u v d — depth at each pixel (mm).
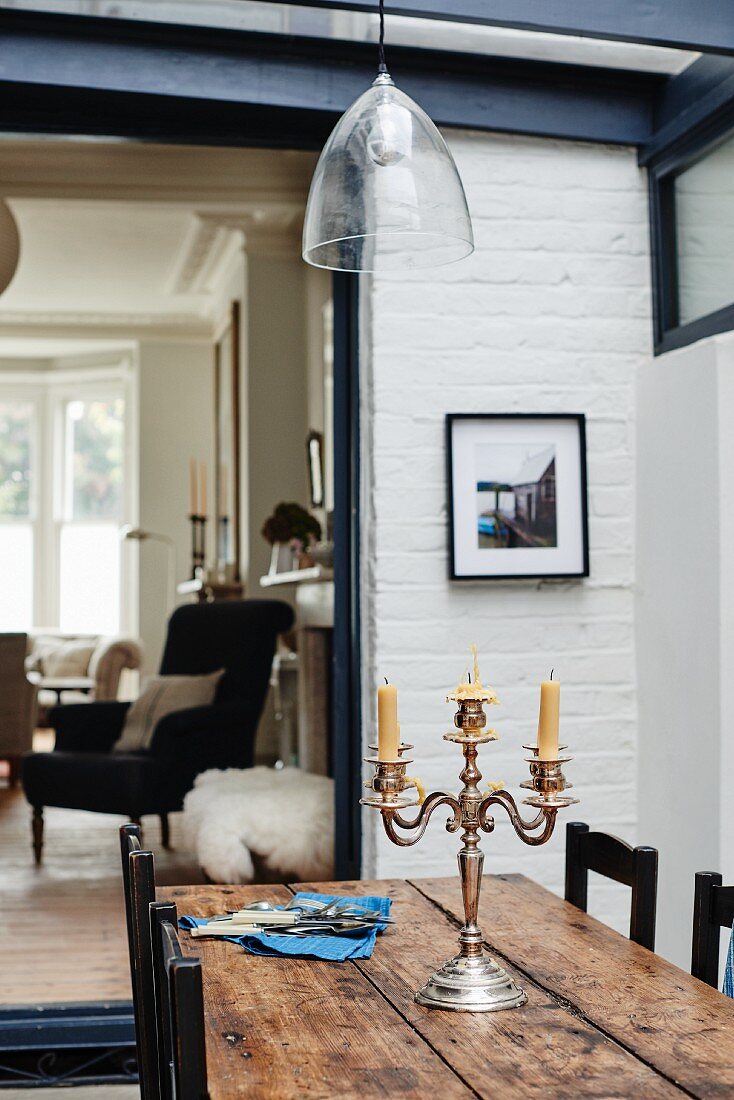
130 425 10031
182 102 2855
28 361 10281
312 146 3123
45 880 4719
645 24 2541
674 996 1483
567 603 3184
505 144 3193
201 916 1884
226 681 5215
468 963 1492
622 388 3232
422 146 1720
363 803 1457
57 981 3346
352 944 1704
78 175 5680
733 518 2779
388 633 3082
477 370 3156
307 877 3740
